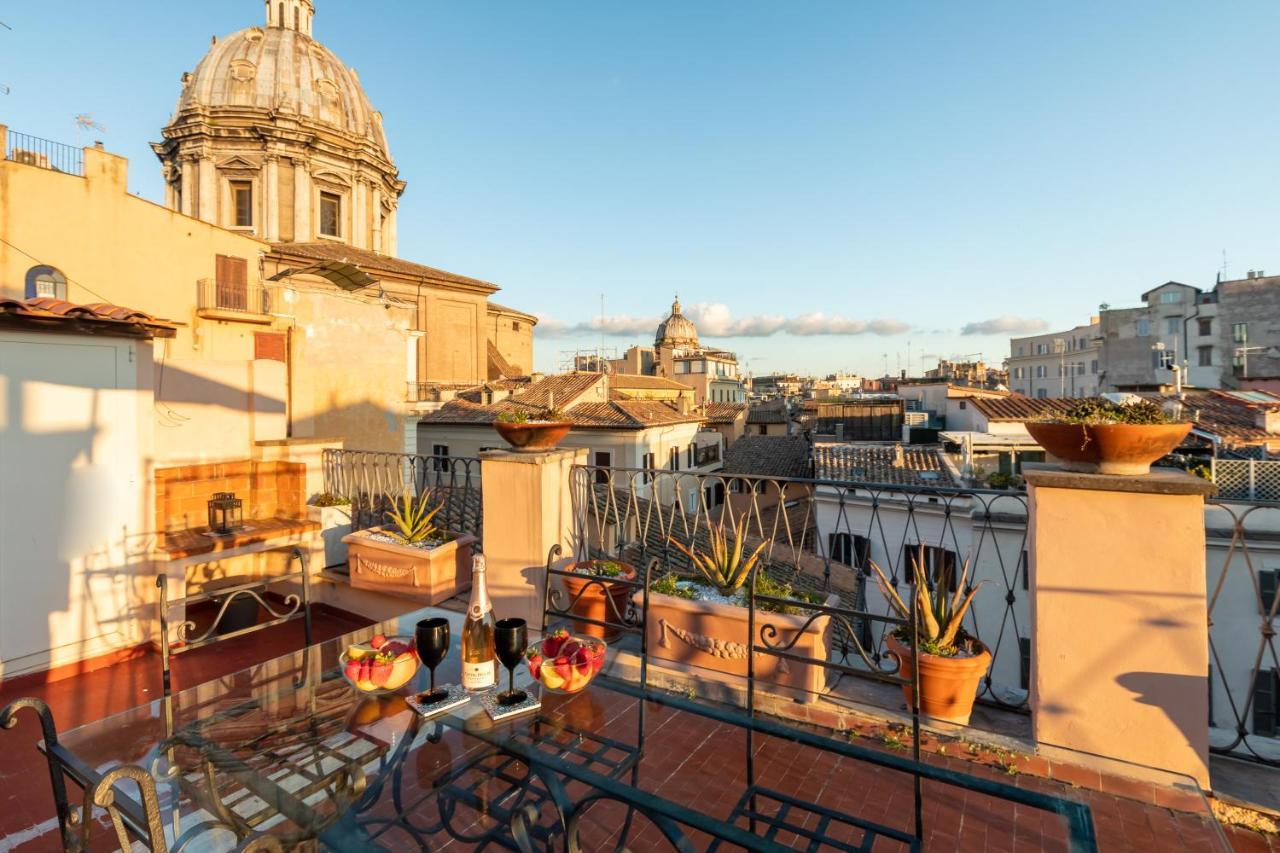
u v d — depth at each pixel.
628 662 3.59
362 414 15.75
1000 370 69.38
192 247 17.84
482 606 2.73
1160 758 2.54
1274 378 23.14
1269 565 8.52
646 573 3.18
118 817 1.73
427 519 5.24
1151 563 2.54
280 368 6.36
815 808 2.29
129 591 4.79
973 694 2.92
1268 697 8.48
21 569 4.23
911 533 11.93
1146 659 2.55
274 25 32.28
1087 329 53.09
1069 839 1.92
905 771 2.28
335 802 2.18
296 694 2.82
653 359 68.38
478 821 2.31
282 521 5.91
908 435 24.02
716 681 3.29
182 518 5.50
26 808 2.93
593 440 26.31
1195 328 38.66
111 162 16.42
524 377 35.03
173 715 2.63
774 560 6.49
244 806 2.14
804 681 3.15
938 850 2.23
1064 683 2.69
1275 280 35.88
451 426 27.17
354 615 5.47
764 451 29.38
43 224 15.38
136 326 4.74
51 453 4.38
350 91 33.06
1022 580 10.38
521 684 2.83
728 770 2.71
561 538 4.32
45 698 4.12
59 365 4.41
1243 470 9.90
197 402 5.68
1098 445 2.61
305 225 28.62
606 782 2.12
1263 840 2.43
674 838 1.93
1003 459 15.91
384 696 2.75
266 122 28.16
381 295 16.53
